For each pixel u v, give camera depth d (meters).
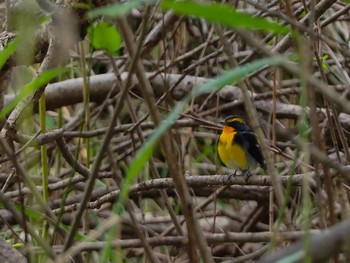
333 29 11.94
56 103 12.04
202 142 13.50
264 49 3.76
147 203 12.25
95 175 4.65
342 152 11.12
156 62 11.52
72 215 10.48
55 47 6.12
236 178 8.30
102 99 12.26
